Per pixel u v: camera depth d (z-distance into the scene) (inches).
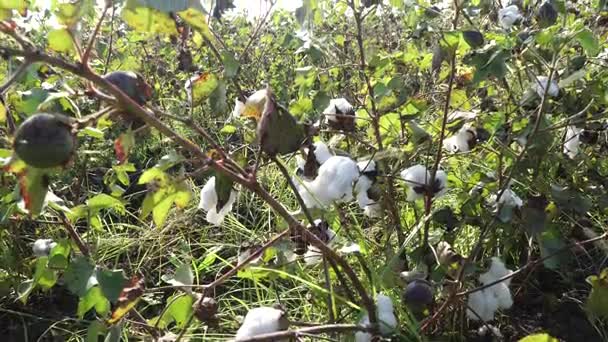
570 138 70.7
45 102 36.1
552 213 55.4
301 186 55.5
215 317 46.3
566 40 56.7
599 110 76.8
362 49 68.5
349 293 55.2
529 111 67.0
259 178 100.6
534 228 53.6
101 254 87.0
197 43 54.8
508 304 56.4
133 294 43.4
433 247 59.4
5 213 60.7
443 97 79.5
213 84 45.8
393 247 68.7
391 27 111.4
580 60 67.0
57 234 87.4
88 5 34.9
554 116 73.2
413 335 55.4
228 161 42.8
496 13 83.4
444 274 55.0
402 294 57.1
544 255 54.7
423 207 67.0
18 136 34.8
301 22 55.5
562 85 61.7
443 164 79.0
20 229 87.5
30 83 64.8
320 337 51.9
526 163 62.5
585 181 75.0
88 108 86.8
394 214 64.4
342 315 61.6
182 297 49.8
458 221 58.2
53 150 34.6
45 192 37.4
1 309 75.7
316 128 51.5
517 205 56.8
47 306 80.0
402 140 64.3
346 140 69.0
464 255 70.6
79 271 46.9
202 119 120.4
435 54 60.2
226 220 94.4
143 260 88.1
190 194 43.4
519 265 73.9
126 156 40.3
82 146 97.3
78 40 35.3
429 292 50.3
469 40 54.9
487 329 63.1
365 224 86.2
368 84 66.7
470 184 63.7
